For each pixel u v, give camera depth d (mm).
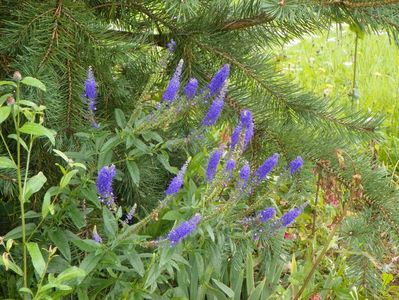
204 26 965
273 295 968
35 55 810
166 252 762
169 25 969
